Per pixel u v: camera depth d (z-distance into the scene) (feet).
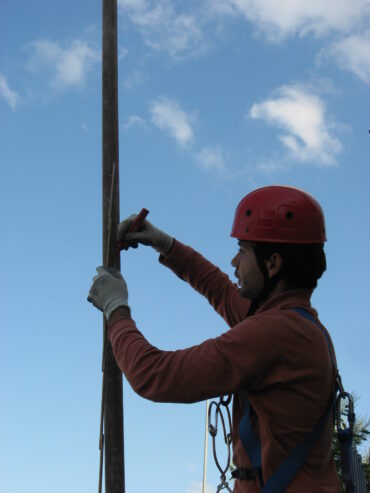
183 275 9.80
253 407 6.88
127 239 9.34
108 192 9.39
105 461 8.65
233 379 6.65
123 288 7.80
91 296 7.80
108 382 8.80
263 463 6.70
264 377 6.75
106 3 10.19
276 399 6.76
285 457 6.72
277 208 7.28
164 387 6.72
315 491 6.60
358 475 6.94
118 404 8.78
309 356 6.81
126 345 7.12
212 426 7.34
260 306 7.39
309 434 6.78
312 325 6.98
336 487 6.90
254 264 7.34
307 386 6.79
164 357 6.85
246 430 6.92
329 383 7.00
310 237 7.25
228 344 6.72
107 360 8.84
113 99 9.78
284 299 7.20
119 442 8.69
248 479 6.89
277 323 6.81
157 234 9.61
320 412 6.88
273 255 7.25
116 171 9.45
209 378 6.65
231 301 9.41
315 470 6.80
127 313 7.57
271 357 6.70
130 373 6.94
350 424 7.06
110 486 8.55
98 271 8.05
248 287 7.41
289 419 6.73
